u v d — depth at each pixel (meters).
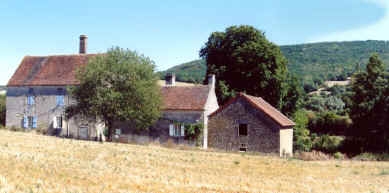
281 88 52.22
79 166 20.61
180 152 33.03
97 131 45.59
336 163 34.22
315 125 66.12
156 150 32.75
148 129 45.19
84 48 53.81
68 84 48.22
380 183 23.38
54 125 48.62
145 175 19.89
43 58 53.78
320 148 56.75
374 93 54.31
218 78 52.94
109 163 23.12
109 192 15.22
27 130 49.31
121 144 35.81
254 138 40.56
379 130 53.19
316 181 22.52
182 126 43.94
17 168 18.25
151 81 39.84
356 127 55.72
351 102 56.53
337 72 121.19
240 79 52.50
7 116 51.53
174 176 20.52
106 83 39.06
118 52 39.94
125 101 38.34
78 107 39.50
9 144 27.14
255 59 51.78
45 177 17.02
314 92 102.25
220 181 20.12
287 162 31.95
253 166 27.66
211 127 42.66
